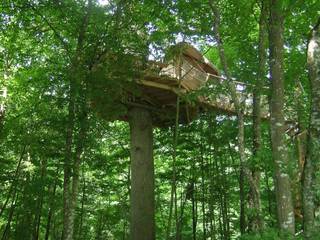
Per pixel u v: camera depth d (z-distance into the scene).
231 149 16.53
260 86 11.01
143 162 15.34
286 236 7.88
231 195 17.58
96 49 11.12
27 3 11.59
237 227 18.27
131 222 14.98
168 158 19.06
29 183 15.27
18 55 14.91
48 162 16.52
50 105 11.10
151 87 14.05
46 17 12.14
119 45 11.20
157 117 16.73
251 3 12.08
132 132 15.66
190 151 17.80
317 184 7.46
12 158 16.30
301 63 13.14
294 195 10.55
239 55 13.73
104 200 22.45
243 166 9.86
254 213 9.46
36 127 11.46
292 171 9.04
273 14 9.86
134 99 15.06
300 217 10.84
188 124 16.94
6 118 15.27
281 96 9.33
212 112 15.83
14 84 15.05
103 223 21.58
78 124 10.66
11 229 18.45
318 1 10.84
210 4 10.84
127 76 11.55
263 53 11.51
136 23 12.03
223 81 11.66
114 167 19.98
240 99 13.19
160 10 11.57
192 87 14.26
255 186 9.69
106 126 12.93
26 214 16.42
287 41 13.16
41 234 22.19
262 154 9.76
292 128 13.84
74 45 12.29
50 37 12.66
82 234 21.67
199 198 17.88
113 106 11.75
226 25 12.47
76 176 10.58
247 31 12.72
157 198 20.39
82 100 10.65
